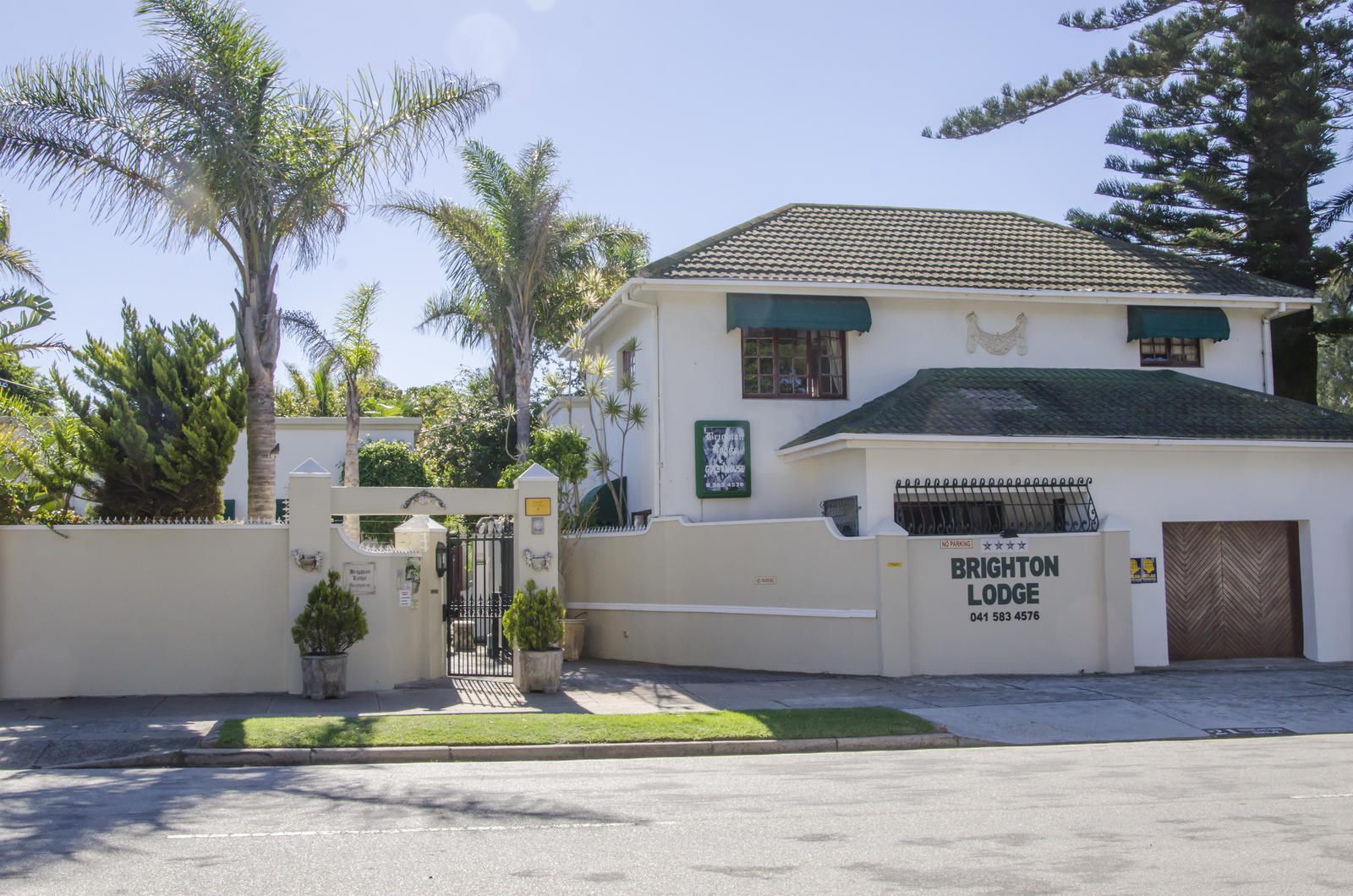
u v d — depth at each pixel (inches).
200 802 333.7
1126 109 1125.7
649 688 599.2
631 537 767.1
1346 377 1782.7
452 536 709.9
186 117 613.3
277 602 565.3
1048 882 243.4
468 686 603.8
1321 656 709.9
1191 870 253.9
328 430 1138.7
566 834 289.1
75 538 549.0
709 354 773.3
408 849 272.5
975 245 885.8
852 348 792.9
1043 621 645.9
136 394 589.9
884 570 624.7
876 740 470.3
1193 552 714.8
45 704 524.4
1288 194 1064.8
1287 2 1083.3
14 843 278.2
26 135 611.2
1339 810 322.7
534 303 1112.2
